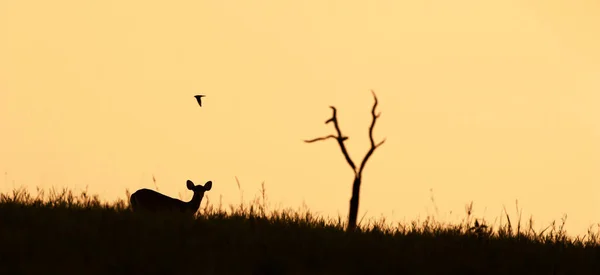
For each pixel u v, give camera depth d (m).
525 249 54.84
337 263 49.47
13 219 52.59
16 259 46.28
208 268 47.12
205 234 53.75
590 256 54.84
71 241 49.19
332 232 56.78
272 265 47.81
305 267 48.69
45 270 45.16
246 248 50.47
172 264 46.94
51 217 53.84
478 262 51.44
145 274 46.06
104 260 46.75
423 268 49.94
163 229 53.34
